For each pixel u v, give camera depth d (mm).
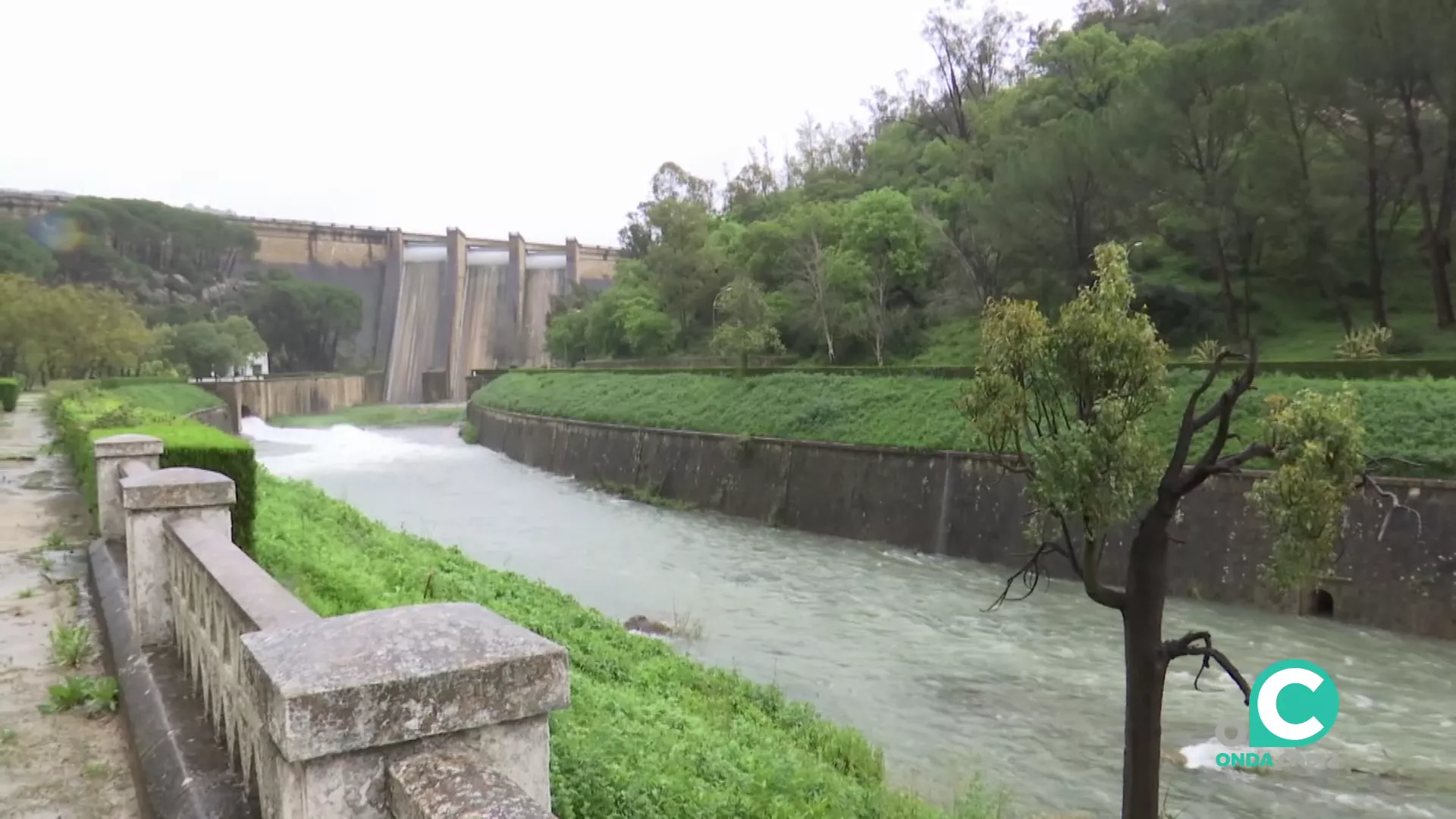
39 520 16391
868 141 100562
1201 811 13797
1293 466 10539
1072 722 17141
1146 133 42812
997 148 62000
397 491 46812
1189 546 25188
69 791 6480
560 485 49219
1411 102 36594
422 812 2898
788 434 38938
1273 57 39469
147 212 109000
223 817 5285
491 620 3791
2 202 103000
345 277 132375
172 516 8430
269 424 87188
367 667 3244
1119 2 88125
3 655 9219
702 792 9320
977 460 30844
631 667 15438
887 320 57375
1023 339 11742
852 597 25969
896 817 10984
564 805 8016
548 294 124125
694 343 74938
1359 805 13906
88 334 61344
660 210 78188
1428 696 17844
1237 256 48781
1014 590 26438
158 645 8367
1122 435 11039
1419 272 44969
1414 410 24281
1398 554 21812
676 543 33812
